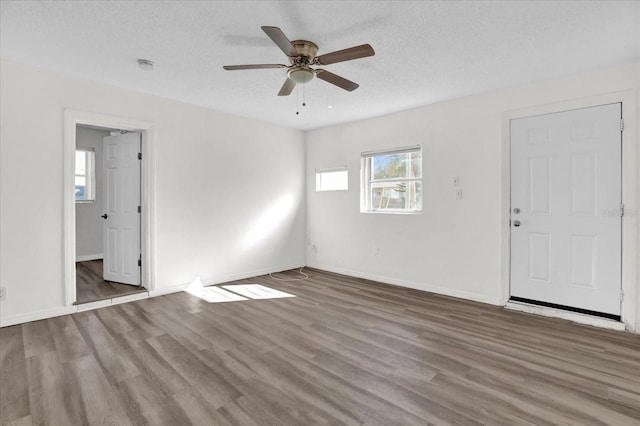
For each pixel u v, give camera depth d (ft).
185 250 13.76
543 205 11.00
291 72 8.23
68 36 8.16
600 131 9.95
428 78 10.68
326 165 17.62
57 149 10.55
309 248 18.67
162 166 13.00
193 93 12.39
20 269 9.96
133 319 10.43
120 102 11.81
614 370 7.34
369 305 11.93
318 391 6.54
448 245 13.17
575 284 10.46
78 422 5.61
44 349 8.29
